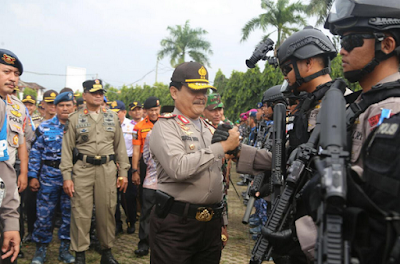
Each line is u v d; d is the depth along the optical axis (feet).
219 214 7.07
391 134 3.32
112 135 12.46
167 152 6.48
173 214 6.73
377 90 3.97
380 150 3.38
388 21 3.96
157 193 6.89
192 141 6.88
